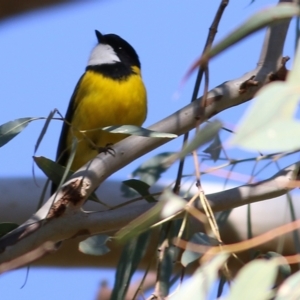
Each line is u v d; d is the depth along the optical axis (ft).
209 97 19.12
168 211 11.80
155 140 19.56
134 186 20.20
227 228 24.49
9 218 24.48
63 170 19.63
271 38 19.74
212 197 18.54
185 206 12.96
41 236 18.61
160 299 16.56
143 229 13.26
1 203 24.52
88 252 18.98
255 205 24.68
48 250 16.80
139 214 18.75
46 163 19.60
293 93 10.05
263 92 10.09
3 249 18.47
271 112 9.96
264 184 18.63
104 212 18.86
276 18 10.59
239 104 19.49
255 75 19.34
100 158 19.43
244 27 10.54
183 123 19.22
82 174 19.17
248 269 10.63
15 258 18.45
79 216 18.83
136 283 26.12
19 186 24.85
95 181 19.26
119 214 18.81
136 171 22.26
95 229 18.84
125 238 12.68
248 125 9.91
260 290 10.41
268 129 9.88
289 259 11.75
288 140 9.80
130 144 19.66
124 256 19.31
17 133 18.66
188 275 21.75
